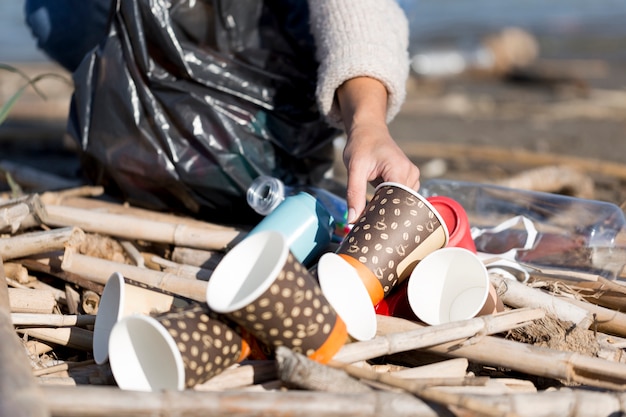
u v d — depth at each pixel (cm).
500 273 205
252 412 139
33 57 844
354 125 211
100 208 255
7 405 125
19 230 227
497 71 852
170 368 151
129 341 155
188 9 241
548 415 148
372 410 143
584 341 177
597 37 1078
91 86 252
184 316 152
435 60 864
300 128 258
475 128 576
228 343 155
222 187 245
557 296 200
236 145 243
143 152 245
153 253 234
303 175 267
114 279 169
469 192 254
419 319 180
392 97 231
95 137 252
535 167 430
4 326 151
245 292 156
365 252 174
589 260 215
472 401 140
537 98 703
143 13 237
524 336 179
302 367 149
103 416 135
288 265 151
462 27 1141
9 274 211
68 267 206
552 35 1099
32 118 563
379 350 164
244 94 248
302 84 257
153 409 136
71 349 194
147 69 241
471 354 172
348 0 234
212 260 222
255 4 249
